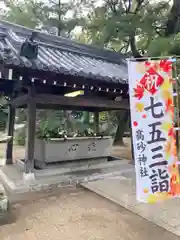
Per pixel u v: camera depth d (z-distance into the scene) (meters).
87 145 5.46
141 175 2.45
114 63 5.91
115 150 8.93
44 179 4.18
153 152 2.41
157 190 2.40
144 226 2.56
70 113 7.86
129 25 6.68
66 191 3.89
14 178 4.23
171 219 2.70
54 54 4.69
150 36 7.15
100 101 4.90
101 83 4.03
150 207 3.08
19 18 8.76
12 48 3.59
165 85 2.38
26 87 4.11
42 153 4.96
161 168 2.39
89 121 8.43
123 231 2.45
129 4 8.18
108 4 7.97
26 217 2.81
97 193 3.75
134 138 2.47
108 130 11.52
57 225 2.60
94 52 5.70
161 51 5.34
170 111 2.36
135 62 2.49
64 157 5.11
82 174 4.68
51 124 5.98
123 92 4.43
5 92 5.23
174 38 5.75
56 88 4.73
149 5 7.18
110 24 6.88
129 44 8.70
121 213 2.93
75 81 3.75
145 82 2.44
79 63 4.62
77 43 5.45
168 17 7.00
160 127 2.39
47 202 3.34
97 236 2.34
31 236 2.34
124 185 4.14
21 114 9.92
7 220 2.72
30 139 4.12
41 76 3.41
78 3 8.97
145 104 2.43
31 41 3.36
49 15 9.22
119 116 10.70
